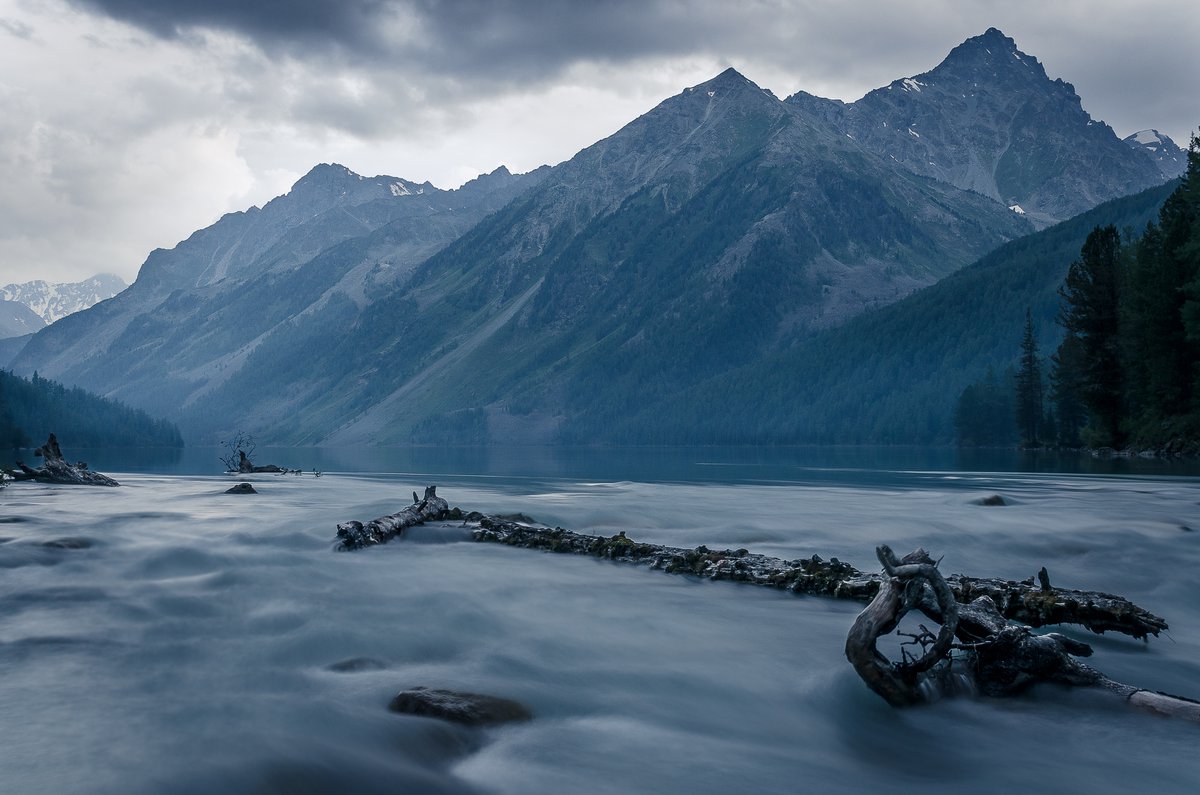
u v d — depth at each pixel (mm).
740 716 8258
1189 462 66750
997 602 12250
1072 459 80125
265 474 66375
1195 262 68125
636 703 8492
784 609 12859
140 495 34281
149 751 6512
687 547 20531
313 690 8422
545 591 14062
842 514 27688
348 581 14648
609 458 146750
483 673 9266
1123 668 10211
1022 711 8594
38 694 8000
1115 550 19062
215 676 8852
